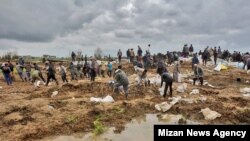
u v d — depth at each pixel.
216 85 23.95
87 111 13.90
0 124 12.43
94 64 23.03
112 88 19.11
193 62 28.48
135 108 14.85
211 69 31.69
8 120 12.82
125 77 16.52
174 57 34.31
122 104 15.19
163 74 16.83
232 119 13.41
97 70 28.84
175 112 14.56
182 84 20.38
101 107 14.53
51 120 12.78
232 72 29.91
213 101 15.98
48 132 11.55
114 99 16.75
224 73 29.28
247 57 32.22
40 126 11.98
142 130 12.03
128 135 11.45
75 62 40.66
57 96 18.02
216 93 18.89
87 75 30.73
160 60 19.09
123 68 32.41
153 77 23.81
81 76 29.14
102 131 11.83
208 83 24.20
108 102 15.84
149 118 13.78
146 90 18.73
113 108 14.48
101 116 13.43
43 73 33.75
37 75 23.59
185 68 32.12
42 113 13.84
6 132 11.46
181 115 14.20
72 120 12.66
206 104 15.41
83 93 18.64
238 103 16.12
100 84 19.88
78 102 15.75
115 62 40.19
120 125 12.62
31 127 11.87
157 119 13.61
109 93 18.23
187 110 14.58
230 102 16.34
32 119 12.96
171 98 16.42
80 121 12.69
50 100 16.58
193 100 16.02
